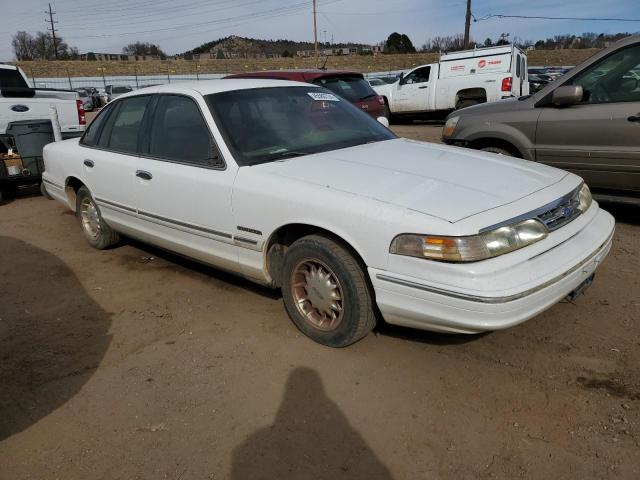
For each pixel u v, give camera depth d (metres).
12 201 7.80
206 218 3.71
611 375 2.85
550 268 2.70
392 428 2.58
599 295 3.76
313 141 3.88
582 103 5.09
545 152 5.32
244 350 3.34
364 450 2.46
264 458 2.45
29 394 3.02
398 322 2.93
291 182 3.23
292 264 3.30
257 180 3.37
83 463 2.48
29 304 4.19
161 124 4.15
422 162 3.41
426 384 2.89
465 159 3.51
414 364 3.07
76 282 4.59
